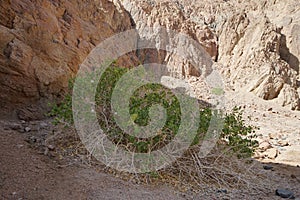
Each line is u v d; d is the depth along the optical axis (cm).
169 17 1026
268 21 1112
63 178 256
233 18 1120
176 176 297
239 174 312
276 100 948
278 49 1088
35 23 484
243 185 296
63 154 305
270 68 994
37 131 370
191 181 291
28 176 250
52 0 582
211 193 272
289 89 959
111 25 816
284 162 389
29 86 446
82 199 227
